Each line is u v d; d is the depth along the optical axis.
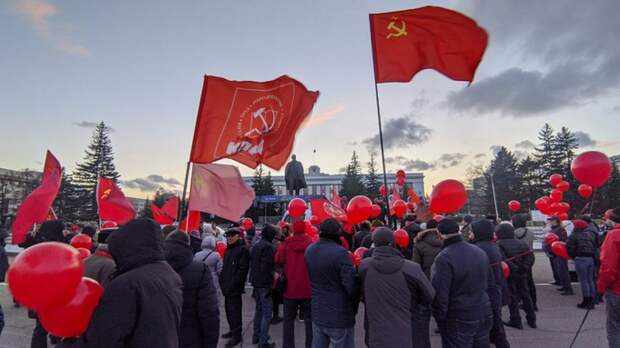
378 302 3.34
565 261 8.38
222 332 6.35
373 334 3.31
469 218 7.94
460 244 3.77
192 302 3.37
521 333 5.83
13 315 7.37
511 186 46.69
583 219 7.47
